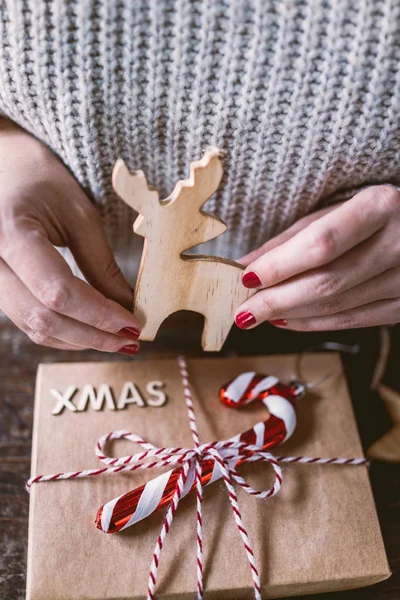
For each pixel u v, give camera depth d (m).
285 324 0.32
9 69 0.29
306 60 0.28
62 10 0.27
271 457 0.32
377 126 0.29
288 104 0.29
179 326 0.41
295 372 0.36
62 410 0.34
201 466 0.31
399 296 0.31
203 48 0.28
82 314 0.28
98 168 0.32
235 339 0.41
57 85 0.29
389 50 0.27
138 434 0.33
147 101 0.29
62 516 0.30
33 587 0.28
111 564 0.29
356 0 0.26
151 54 0.28
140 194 0.26
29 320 0.28
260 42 0.27
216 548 0.30
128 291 0.32
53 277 0.27
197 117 0.30
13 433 0.36
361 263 0.28
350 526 0.31
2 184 0.29
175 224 0.27
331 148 0.30
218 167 0.25
